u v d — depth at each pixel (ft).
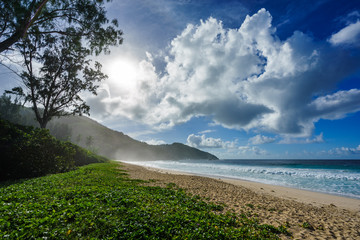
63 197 27.40
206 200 38.09
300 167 179.63
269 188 66.39
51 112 97.40
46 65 96.07
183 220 22.38
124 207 23.76
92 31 70.69
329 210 39.17
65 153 72.49
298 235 23.11
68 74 100.83
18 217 18.75
